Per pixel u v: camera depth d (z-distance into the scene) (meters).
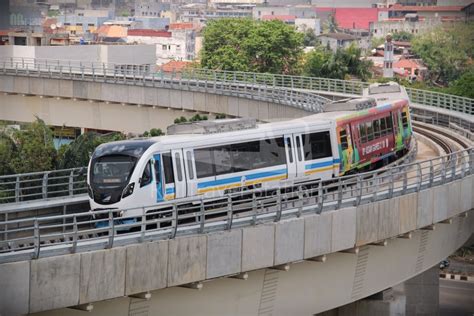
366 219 61.19
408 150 89.00
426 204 67.12
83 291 45.84
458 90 193.38
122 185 57.06
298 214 56.91
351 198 60.78
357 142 75.81
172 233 49.75
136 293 48.22
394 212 63.75
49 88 142.25
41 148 98.81
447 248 74.69
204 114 132.62
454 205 70.94
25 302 43.91
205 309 53.28
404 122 87.44
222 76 153.38
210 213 53.47
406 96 90.00
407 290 98.00
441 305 125.38
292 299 58.84
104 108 140.38
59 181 84.31
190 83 134.25
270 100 122.88
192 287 51.41
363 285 64.56
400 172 69.19
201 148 61.12
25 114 146.38
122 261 47.34
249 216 54.19
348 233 59.88
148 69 174.75
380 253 65.44
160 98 135.00
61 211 61.16
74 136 147.38
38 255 44.31
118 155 57.69
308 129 69.38
